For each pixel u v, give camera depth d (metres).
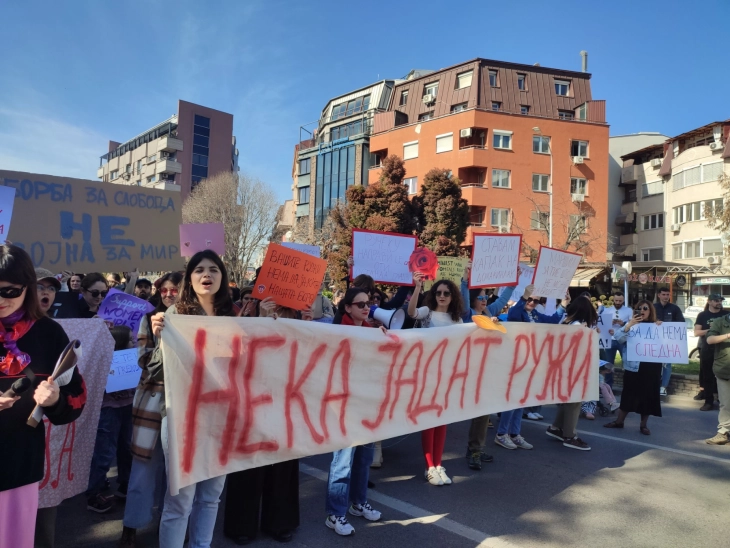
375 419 3.93
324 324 3.68
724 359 6.16
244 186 36.50
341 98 45.44
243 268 35.81
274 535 3.58
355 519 3.94
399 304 6.26
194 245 5.79
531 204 34.28
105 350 3.32
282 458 3.32
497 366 4.98
